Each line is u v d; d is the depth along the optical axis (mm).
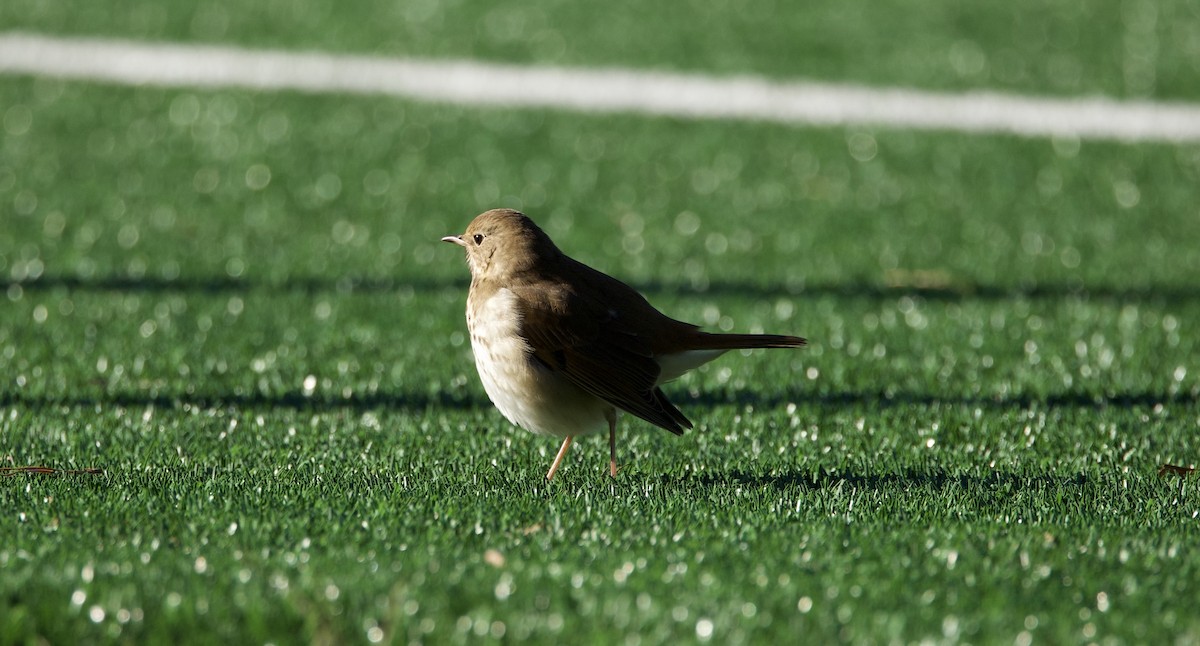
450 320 12227
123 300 12500
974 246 15320
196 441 8633
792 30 25656
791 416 9602
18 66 21859
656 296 13289
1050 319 12523
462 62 23328
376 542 6570
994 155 19141
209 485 7484
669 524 6941
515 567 6234
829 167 18531
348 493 7398
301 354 11016
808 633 5566
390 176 17656
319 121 19859
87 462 8055
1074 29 26094
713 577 6113
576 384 7977
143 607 5668
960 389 10305
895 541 6684
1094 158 19078
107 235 14852
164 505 7082
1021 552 6516
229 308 12375
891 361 11125
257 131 19266
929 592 5984
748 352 11406
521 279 8234
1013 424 9359
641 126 20156
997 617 5719
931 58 24125
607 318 8078
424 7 26578
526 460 8555
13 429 8703
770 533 6801
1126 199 17344
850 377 10625
